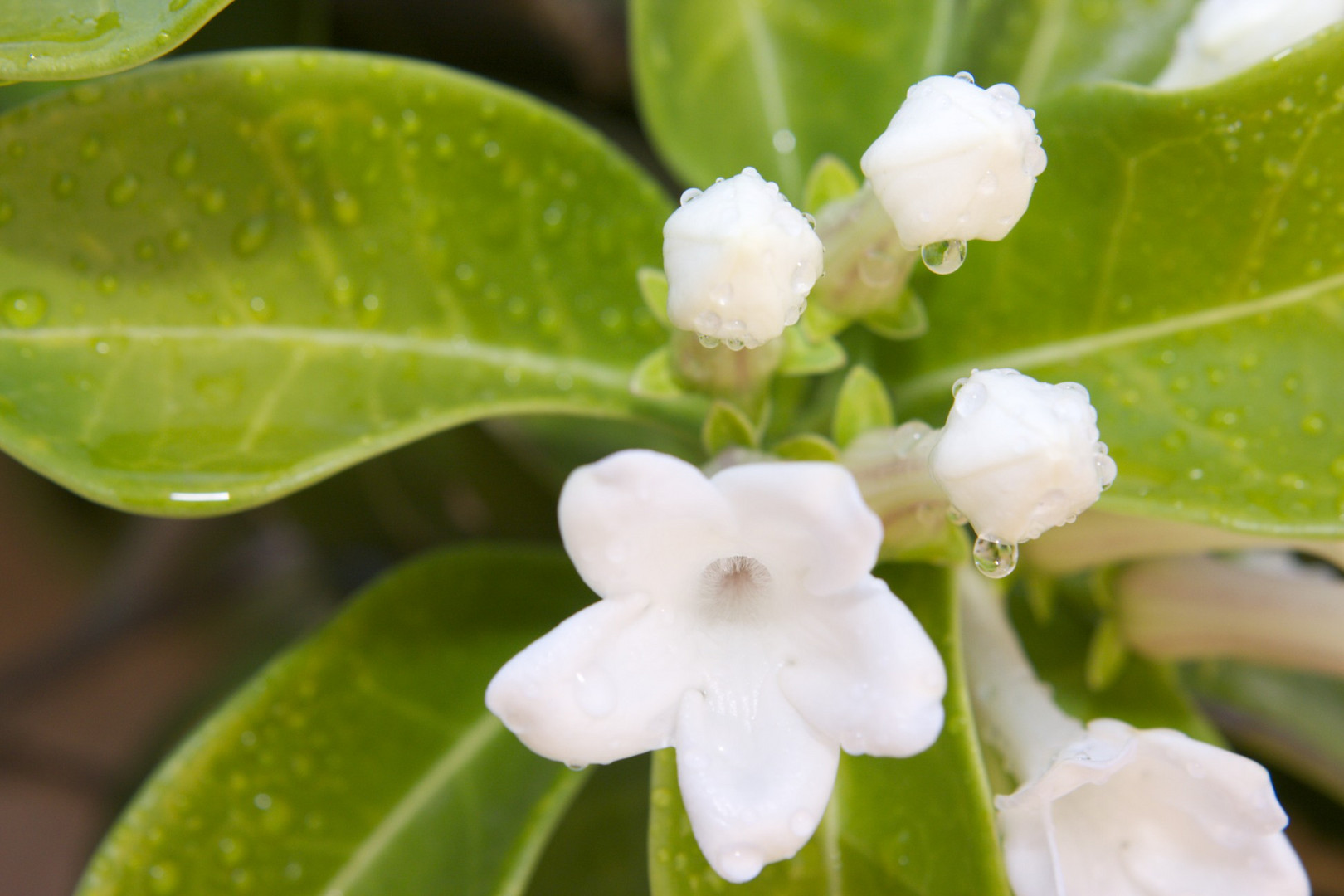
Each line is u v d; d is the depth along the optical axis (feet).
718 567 0.91
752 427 0.96
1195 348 0.98
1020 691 0.96
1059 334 1.00
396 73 0.97
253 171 0.97
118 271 0.95
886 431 0.95
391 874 0.98
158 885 0.97
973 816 0.91
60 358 0.94
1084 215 0.98
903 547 0.94
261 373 0.97
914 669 0.86
